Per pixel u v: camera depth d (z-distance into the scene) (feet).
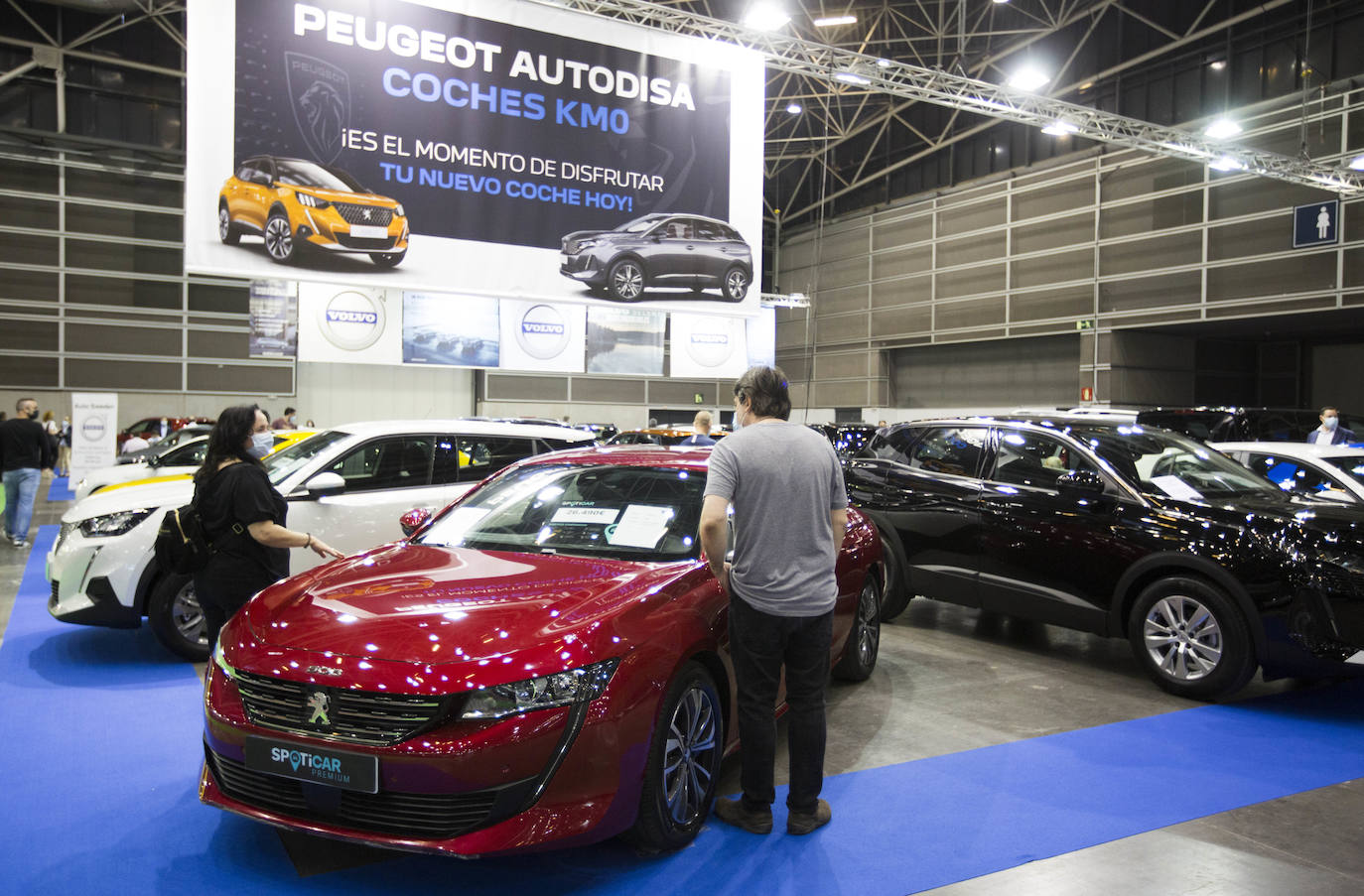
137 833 10.51
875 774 12.66
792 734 10.64
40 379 88.84
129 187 92.17
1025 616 18.93
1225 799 11.94
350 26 24.26
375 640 9.21
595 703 9.04
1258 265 73.51
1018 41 94.22
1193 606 16.57
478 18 25.77
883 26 92.94
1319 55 70.08
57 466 72.95
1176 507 17.10
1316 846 10.57
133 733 13.80
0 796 11.48
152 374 93.45
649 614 10.06
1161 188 80.38
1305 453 23.03
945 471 20.99
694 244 28.76
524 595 10.21
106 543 17.24
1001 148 96.43
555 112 26.86
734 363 58.54
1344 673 14.99
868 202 113.60
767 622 10.08
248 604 10.72
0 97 87.45
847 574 15.23
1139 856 10.27
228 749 9.38
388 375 105.09
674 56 28.50
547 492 13.53
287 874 9.60
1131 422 20.10
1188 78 79.71
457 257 25.72
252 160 23.29
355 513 18.76
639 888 9.38
